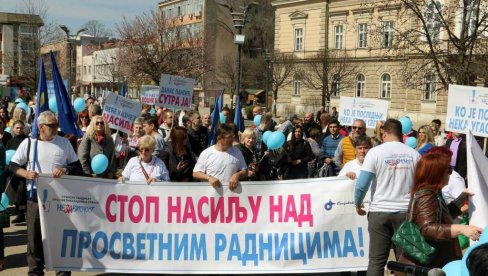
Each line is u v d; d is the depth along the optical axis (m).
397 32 26.36
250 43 74.50
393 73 49.81
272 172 9.84
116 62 59.81
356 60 52.81
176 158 7.50
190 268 6.45
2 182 6.66
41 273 6.36
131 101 11.59
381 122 9.94
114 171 7.95
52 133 6.37
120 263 6.44
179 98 13.93
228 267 6.45
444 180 4.42
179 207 6.45
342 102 13.03
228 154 6.47
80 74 89.00
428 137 9.20
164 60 50.41
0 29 78.31
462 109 8.70
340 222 6.40
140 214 6.46
